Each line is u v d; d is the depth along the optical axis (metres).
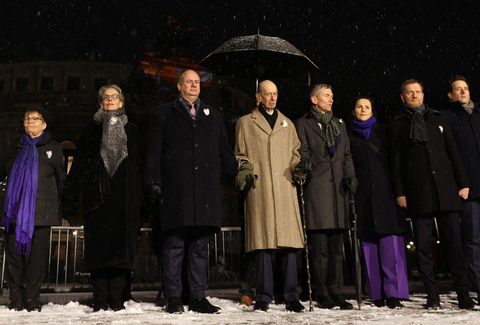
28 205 3.19
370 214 3.45
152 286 6.04
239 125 3.52
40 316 2.72
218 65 4.74
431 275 3.20
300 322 2.25
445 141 3.40
